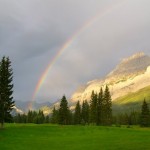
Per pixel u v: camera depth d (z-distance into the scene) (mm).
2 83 95938
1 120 93500
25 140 69250
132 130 96812
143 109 150875
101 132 89438
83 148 54188
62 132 88625
